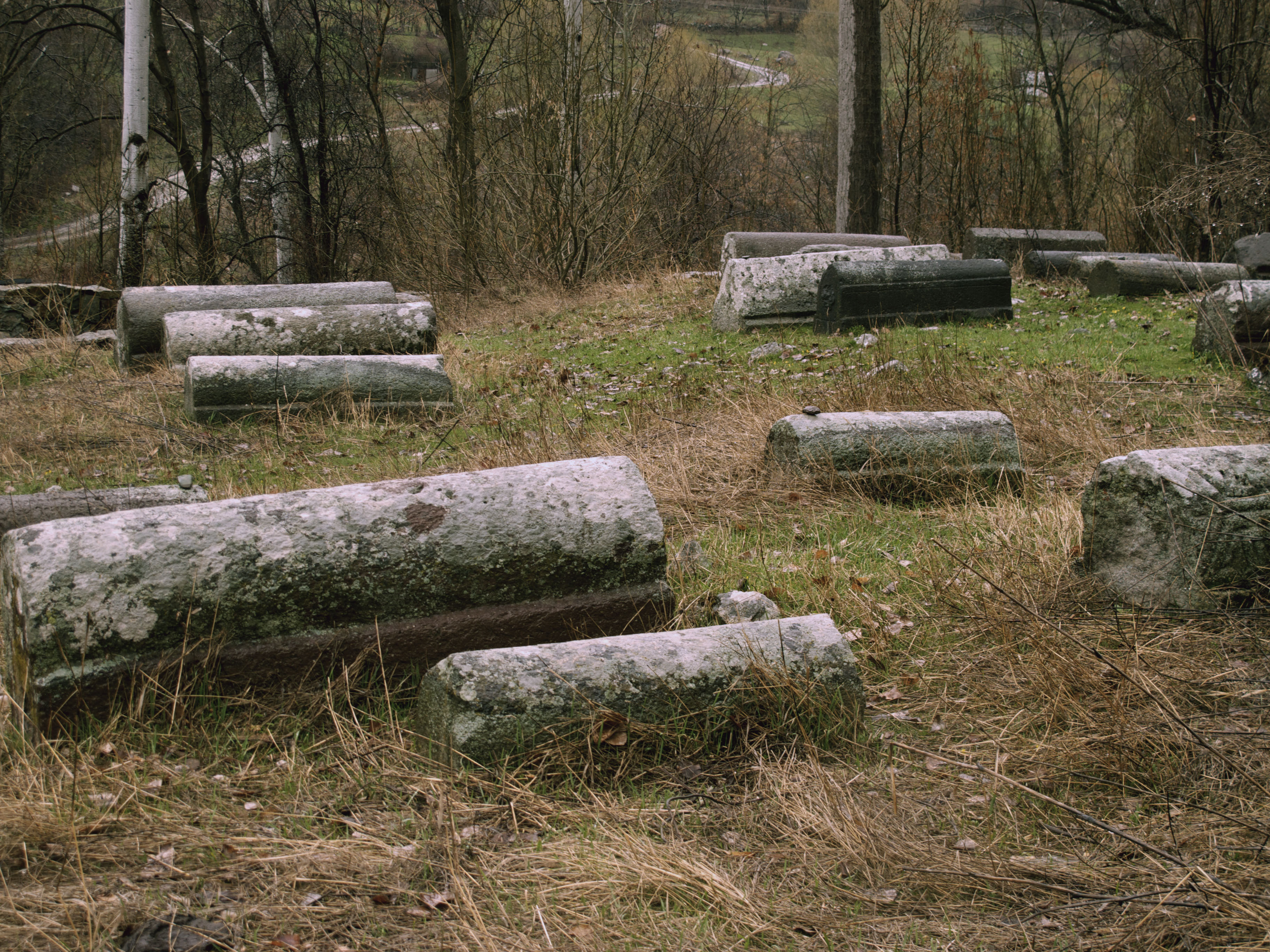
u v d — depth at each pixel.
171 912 2.62
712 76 21.88
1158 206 13.42
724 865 2.92
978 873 2.81
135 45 15.09
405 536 3.81
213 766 3.32
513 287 16.48
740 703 3.52
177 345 9.16
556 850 2.95
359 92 20.92
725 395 8.41
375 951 2.53
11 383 9.51
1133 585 4.50
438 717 3.38
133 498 5.30
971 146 19.97
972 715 3.80
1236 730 3.51
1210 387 8.06
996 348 9.73
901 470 6.09
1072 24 21.62
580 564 4.00
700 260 21.56
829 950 2.57
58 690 3.34
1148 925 2.58
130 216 15.45
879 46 16.62
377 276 20.00
